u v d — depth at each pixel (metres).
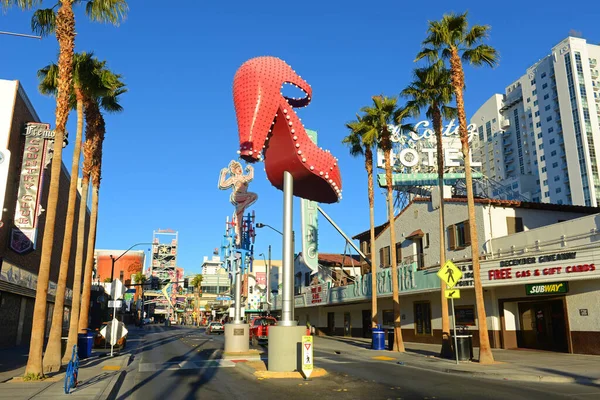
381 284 30.95
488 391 11.26
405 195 41.75
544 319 23.09
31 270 30.23
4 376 13.94
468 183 18.56
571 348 19.98
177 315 144.00
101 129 24.47
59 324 16.14
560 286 20.25
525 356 19.25
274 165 14.73
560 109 114.94
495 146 138.75
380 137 26.97
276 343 14.12
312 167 14.16
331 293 38.78
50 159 27.92
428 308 29.20
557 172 115.06
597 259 18.67
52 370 15.41
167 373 15.32
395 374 14.69
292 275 14.38
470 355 17.94
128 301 89.31
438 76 22.05
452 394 10.83
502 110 138.75
